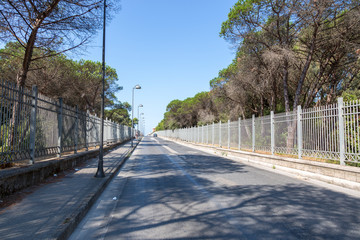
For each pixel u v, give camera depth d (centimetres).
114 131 2745
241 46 1695
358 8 1224
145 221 421
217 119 3709
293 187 689
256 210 474
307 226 389
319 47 1509
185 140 4031
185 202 539
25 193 557
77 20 914
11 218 386
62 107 968
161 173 969
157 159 1536
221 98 2562
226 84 2342
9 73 1753
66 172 885
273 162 1104
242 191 642
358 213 454
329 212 460
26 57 892
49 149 848
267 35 1619
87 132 1412
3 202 477
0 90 568
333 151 799
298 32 1567
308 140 927
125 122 8575
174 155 1838
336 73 1738
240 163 1310
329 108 823
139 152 2153
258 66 1812
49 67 1795
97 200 569
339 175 720
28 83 1888
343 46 1439
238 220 419
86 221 425
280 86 2064
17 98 632
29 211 423
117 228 390
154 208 497
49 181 711
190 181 793
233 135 1753
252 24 1608
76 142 1150
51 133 867
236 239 341
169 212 469
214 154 1944
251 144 1455
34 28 856
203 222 411
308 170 862
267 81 1761
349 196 582
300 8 1286
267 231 369
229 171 1010
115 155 1641
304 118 945
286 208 487
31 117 711
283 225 394
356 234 357
